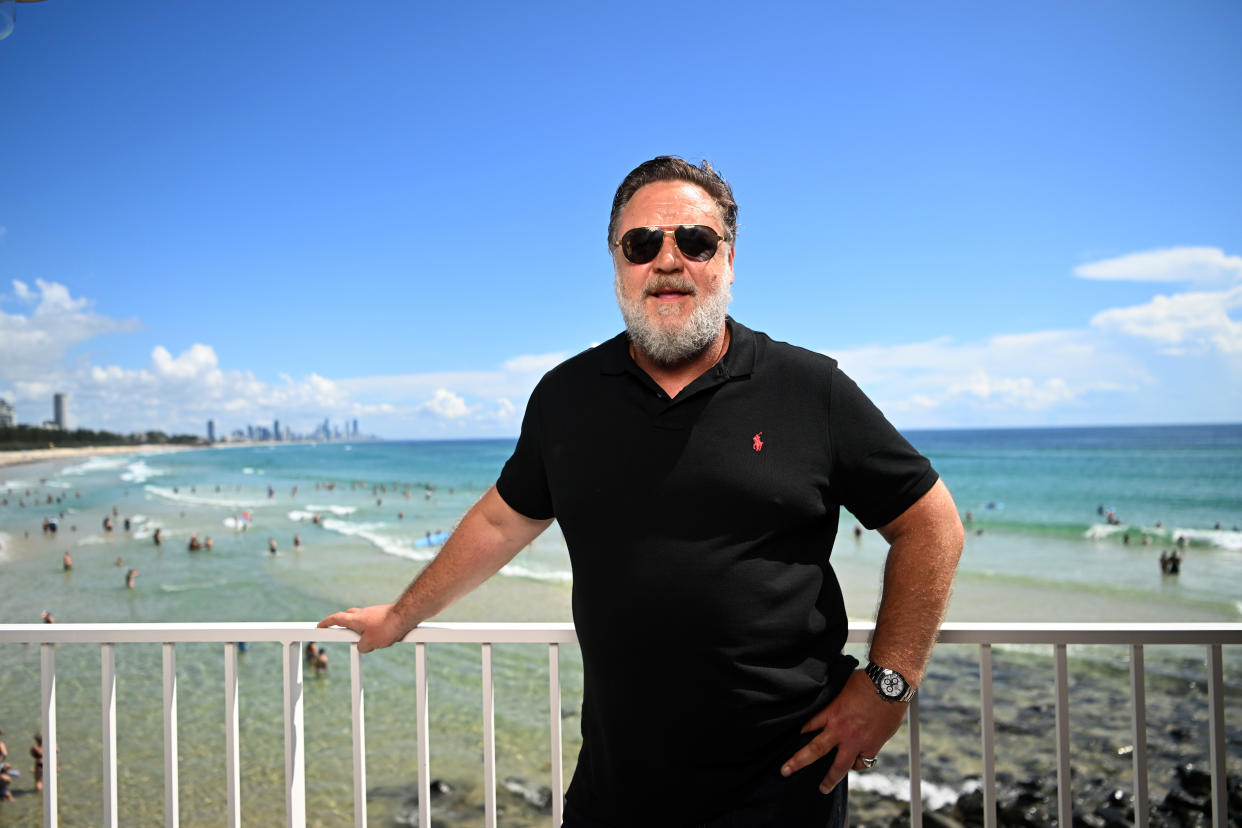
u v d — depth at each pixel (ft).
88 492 220.64
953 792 23.16
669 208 6.06
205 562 86.33
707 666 5.60
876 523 5.96
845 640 6.16
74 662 40.37
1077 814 21.68
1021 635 7.20
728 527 5.66
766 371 5.97
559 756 7.34
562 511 6.18
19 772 27.27
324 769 27.04
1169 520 118.42
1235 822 21.12
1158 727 28.04
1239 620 53.98
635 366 6.07
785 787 5.64
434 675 37.40
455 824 22.93
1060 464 220.84
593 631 5.94
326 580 72.64
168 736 7.56
